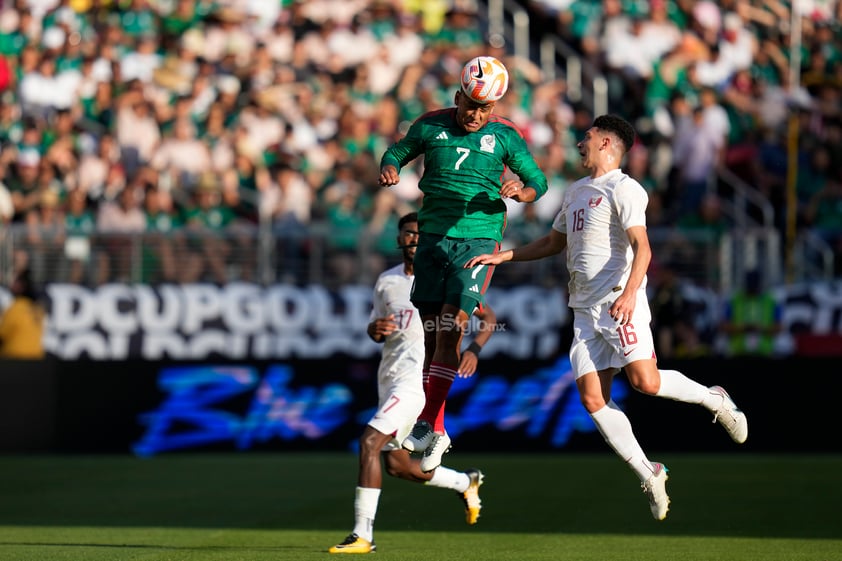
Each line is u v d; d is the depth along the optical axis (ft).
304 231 174.70
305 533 91.56
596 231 75.36
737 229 186.39
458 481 89.20
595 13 241.35
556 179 200.85
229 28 229.25
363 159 198.18
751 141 215.92
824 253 190.90
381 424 80.18
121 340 173.68
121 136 202.18
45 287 173.06
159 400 156.04
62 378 156.25
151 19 230.07
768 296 171.94
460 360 86.84
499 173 83.56
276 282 174.40
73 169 201.16
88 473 135.23
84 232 173.88
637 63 231.09
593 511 103.71
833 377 150.71
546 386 152.66
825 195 202.69
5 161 202.90
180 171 197.06
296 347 173.88
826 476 128.57
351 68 224.12
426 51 225.15
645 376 74.28
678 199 200.23
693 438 151.43
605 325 75.41
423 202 85.15
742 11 240.73
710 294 171.94
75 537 89.20
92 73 219.00
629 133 76.59
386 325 83.76
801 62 237.25
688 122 202.49
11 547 83.05
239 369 156.46
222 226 189.88
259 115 207.62
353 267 174.29
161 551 80.69
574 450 151.53
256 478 130.11
